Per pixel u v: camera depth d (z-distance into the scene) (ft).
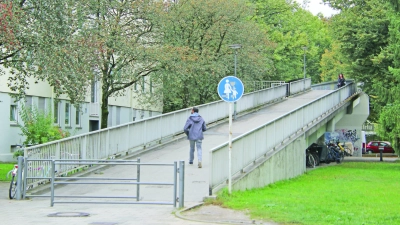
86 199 47.67
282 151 71.97
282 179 71.77
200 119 65.31
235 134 91.40
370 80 150.92
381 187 63.46
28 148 49.85
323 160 112.27
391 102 110.83
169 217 37.50
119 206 43.91
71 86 72.23
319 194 54.03
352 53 149.69
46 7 69.36
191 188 51.75
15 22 62.80
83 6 96.94
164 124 85.15
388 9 119.65
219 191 48.57
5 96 104.63
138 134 76.07
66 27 72.43
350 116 162.50
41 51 65.98
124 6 104.68
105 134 66.33
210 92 137.28
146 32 110.42
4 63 70.13
